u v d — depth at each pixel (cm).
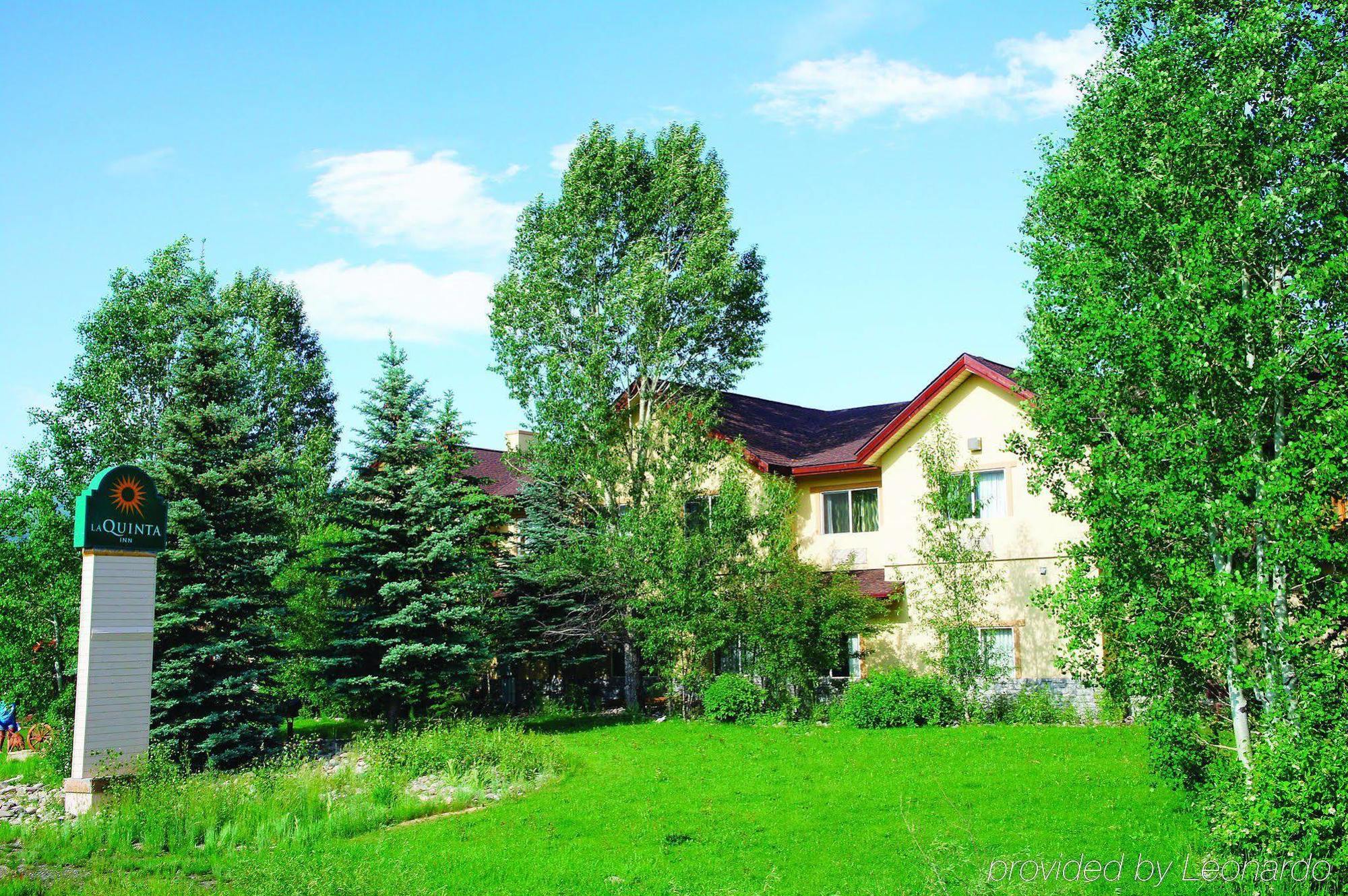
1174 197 1388
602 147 3247
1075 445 1445
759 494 2969
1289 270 1352
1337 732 1134
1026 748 2070
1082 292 1485
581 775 2031
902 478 2936
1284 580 1251
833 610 2681
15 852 1570
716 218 3209
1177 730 1366
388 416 2733
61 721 2366
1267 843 1131
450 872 1341
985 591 2702
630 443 3139
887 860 1311
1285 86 1379
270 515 2459
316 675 2691
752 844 1430
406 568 2600
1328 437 1186
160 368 3183
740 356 3272
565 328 3142
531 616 3094
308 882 1202
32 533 2495
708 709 2773
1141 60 1495
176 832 1611
